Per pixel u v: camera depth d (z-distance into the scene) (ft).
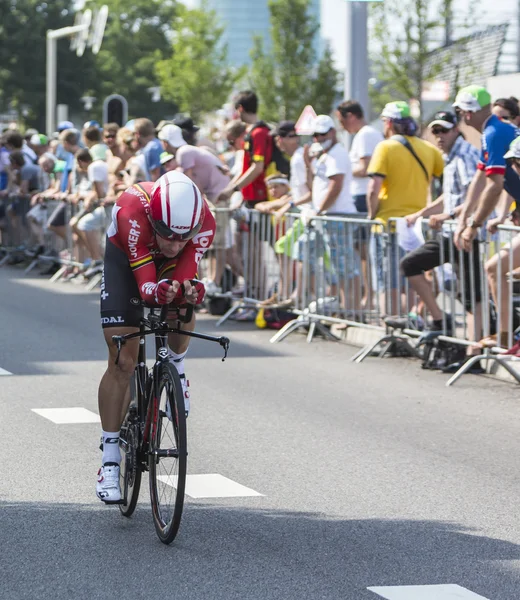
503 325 60.59
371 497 38.91
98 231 105.50
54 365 64.64
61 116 263.29
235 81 352.90
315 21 266.16
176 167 85.25
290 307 79.46
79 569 31.07
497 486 40.57
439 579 30.55
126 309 35.65
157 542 33.63
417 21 176.45
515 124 66.28
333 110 269.23
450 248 62.64
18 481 40.27
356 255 73.41
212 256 86.94
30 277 114.62
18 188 123.24
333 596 29.04
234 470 42.32
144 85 548.31
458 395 57.62
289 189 83.05
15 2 490.08
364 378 62.39
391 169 70.64
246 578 30.40
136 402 36.04
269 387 59.36
